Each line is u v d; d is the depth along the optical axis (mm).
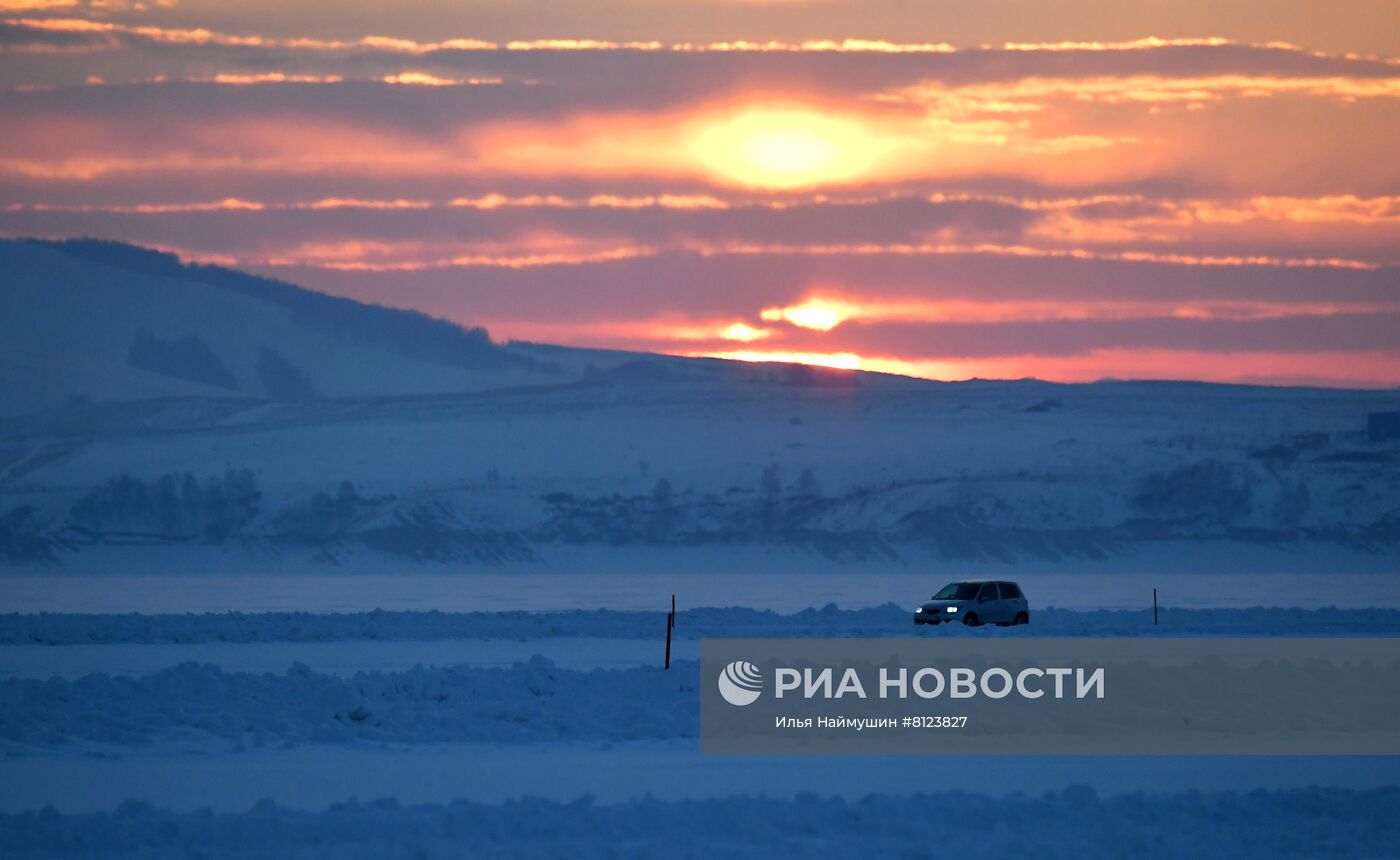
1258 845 44281
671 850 42625
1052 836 44625
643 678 75750
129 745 61656
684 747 61812
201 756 58969
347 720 66438
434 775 54781
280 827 44188
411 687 71875
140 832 43625
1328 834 45406
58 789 52062
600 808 46688
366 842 43531
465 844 43156
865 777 54719
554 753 60156
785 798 50125
